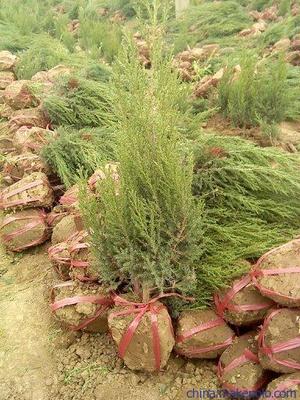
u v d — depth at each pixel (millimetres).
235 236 2637
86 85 4457
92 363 2566
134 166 2424
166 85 2443
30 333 2799
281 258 2258
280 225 2748
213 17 8828
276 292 2184
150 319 2305
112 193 2363
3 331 2828
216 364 2467
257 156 3008
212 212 2748
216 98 4809
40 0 14680
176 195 2332
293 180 2873
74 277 2713
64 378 2521
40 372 2568
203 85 5000
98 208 2580
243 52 4855
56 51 6965
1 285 3211
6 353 2691
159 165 2326
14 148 4406
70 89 4469
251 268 2383
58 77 4746
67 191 3479
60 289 2688
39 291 3080
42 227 3369
